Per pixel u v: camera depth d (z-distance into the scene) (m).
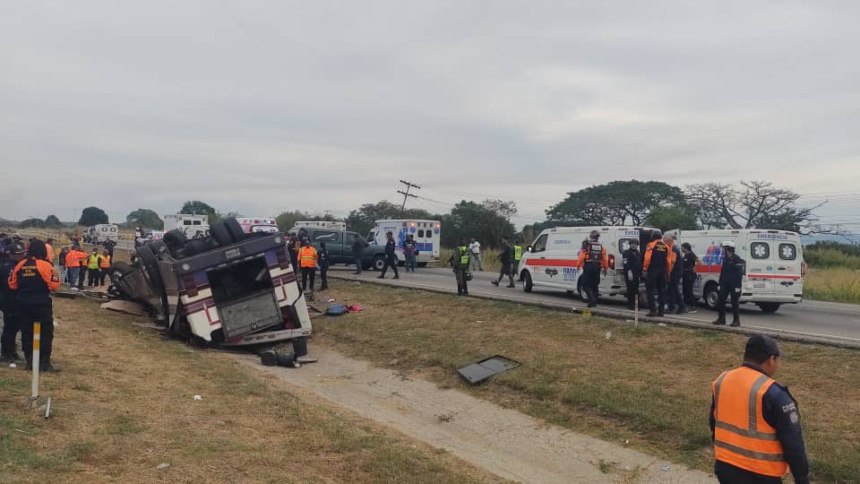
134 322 16.17
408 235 32.91
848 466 7.05
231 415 7.79
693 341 11.64
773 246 16.48
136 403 7.72
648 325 12.95
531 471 7.98
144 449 6.09
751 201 61.56
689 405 9.00
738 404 4.41
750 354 4.54
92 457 5.71
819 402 8.66
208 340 13.74
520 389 10.73
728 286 12.66
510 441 9.05
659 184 66.00
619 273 16.75
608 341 12.29
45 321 8.76
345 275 27.31
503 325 14.50
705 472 7.52
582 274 15.73
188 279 13.69
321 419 8.17
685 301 16.30
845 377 9.26
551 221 69.88
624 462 8.04
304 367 13.62
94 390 8.06
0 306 9.48
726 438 4.46
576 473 7.91
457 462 7.52
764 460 4.28
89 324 14.05
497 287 22.27
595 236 15.59
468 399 10.82
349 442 7.23
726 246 12.76
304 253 20.52
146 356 11.10
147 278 16.08
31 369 8.84
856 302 22.52
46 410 6.66
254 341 14.17
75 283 26.66
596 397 9.72
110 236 74.25
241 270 14.91
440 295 18.80
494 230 62.31
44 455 5.58
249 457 6.28
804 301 22.00
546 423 9.46
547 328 13.70
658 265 13.92
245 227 34.00
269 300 14.29
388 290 20.80
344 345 15.15
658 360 11.02
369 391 11.79
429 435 9.30
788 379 9.55
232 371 10.85
